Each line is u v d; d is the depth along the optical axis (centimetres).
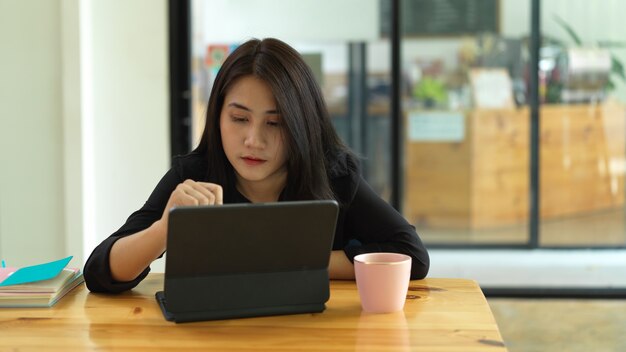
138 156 351
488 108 500
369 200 171
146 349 116
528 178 505
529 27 493
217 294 131
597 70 494
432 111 502
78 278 157
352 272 160
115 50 347
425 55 497
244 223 129
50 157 338
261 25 460
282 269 134
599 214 505
